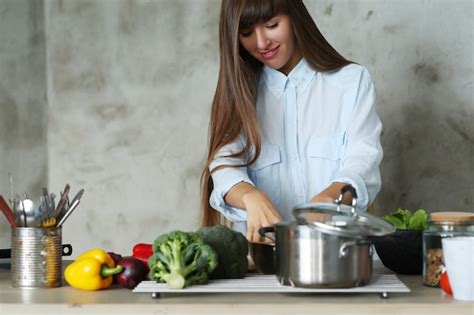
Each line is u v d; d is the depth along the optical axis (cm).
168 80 462
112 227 470
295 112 287
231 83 267
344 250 178
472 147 415
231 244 198
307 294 184
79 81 475
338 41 431
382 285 185
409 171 422
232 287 183
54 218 207
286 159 289
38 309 177
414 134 421
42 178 479
